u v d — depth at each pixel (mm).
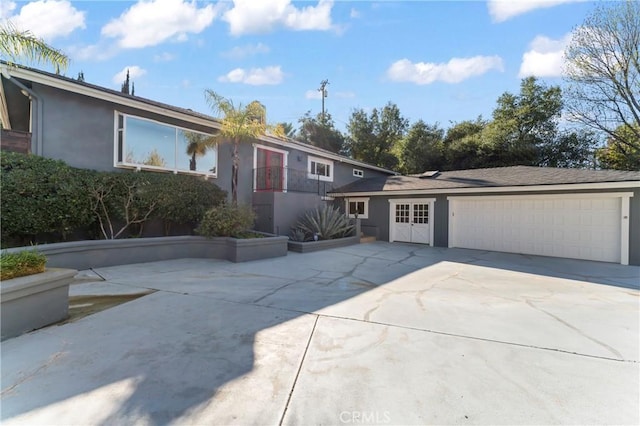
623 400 2445
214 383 2555
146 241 7965
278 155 13688
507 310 4695
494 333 3771
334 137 32719
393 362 2986
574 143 23562
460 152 26875
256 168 12516
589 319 4336
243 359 2977
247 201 12094
